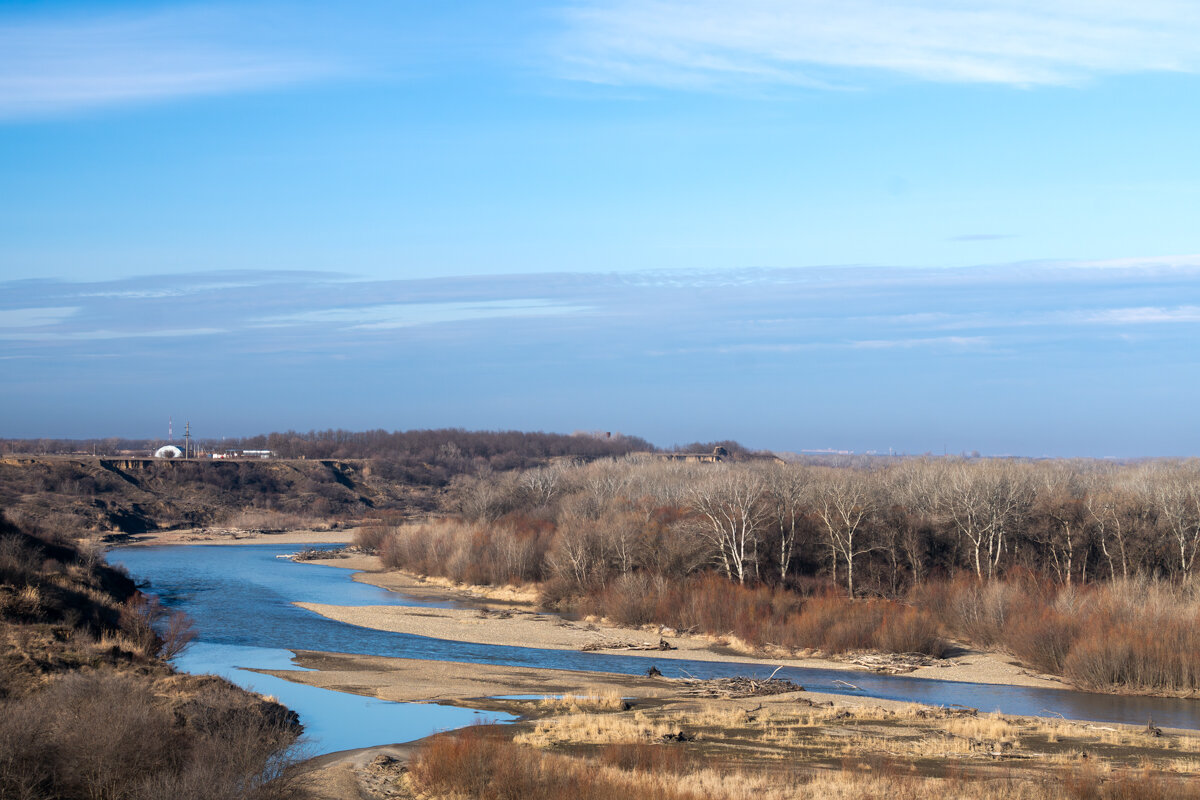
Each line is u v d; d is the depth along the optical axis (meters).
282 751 34.62
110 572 79.88
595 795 32.00
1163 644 62.06
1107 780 34.72
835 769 37.88
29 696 36.84
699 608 85.31
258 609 91.62
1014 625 73.88
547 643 77.56
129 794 29.61
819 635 77.06
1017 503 100.00
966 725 46.75
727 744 42.53
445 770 34.78
